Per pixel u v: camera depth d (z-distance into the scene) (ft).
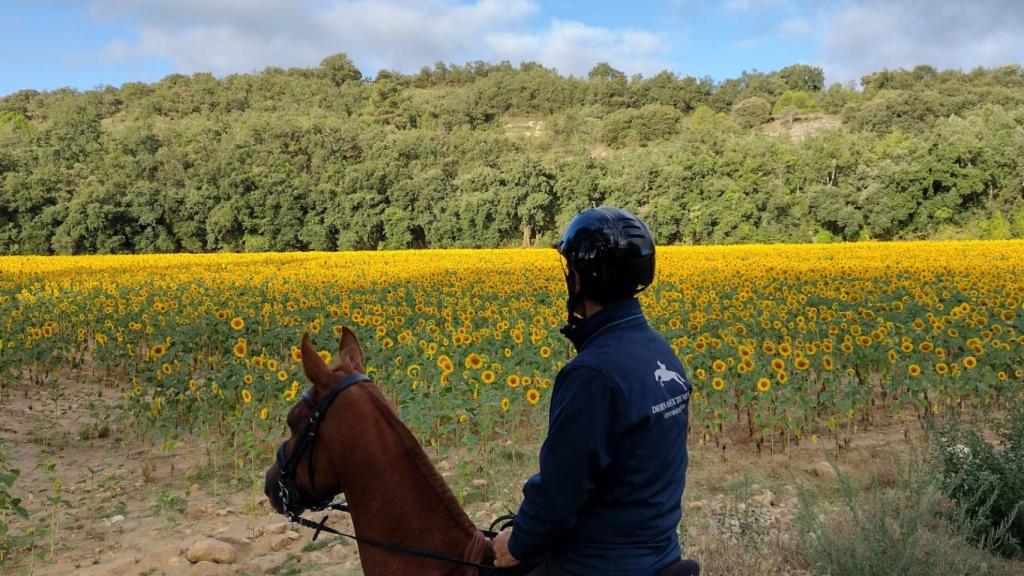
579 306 7.06
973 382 25.13
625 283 6.64
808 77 548.31
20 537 18.69
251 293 57.72
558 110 501.56
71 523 20.90
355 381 7.55
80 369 42.34
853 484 20.59
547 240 215.10
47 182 193.57
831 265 79.30
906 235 207.00
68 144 240.73
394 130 290.76
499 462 24.80
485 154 264.31
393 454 7.36
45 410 33.76
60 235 188.14
